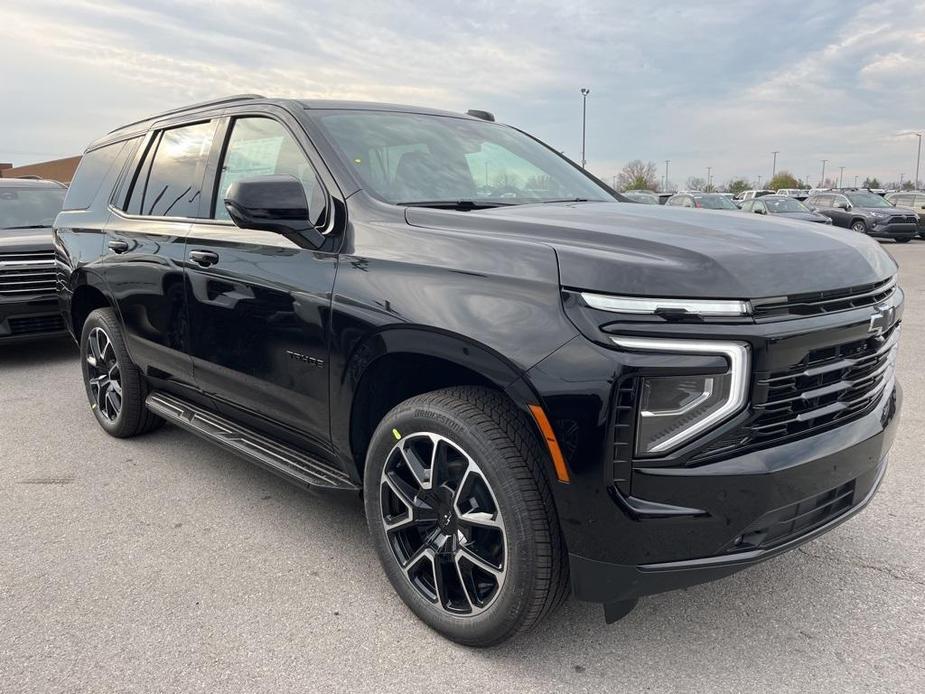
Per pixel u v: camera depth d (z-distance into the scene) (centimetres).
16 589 290
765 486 210
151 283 383
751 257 218
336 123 321
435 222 263
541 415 212
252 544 328
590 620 267
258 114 343
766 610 271
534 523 222
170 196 393
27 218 774
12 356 743
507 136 395
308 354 285
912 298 1022
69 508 367
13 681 234
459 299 232
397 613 273
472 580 245
